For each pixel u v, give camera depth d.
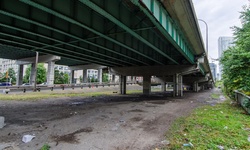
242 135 6.14
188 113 11.27
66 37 13.95
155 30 14.08
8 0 8.01
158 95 30.17
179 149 4.90
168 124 8.13
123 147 5.23
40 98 20.30
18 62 50.62
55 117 9.66
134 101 19.19
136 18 11.31
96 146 5.30
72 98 21.75
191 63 25.86
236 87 14.68
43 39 14.32
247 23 15.84
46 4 7.51
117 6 9.34
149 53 20.17
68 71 111.44
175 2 10.02
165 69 27.88
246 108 11.30
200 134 6.29
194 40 18.50
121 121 8.76
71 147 5.20
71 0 8.88
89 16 10.23
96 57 21.75
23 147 5.16
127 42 14.88
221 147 4.98
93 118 9.49
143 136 6.28
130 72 30.81
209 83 83.12
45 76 65.56
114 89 44.69
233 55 13.63
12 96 20.89
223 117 9.45
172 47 19.28
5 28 11.50
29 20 8.97
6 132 6.66
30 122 8.37
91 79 88.94
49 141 5.70
